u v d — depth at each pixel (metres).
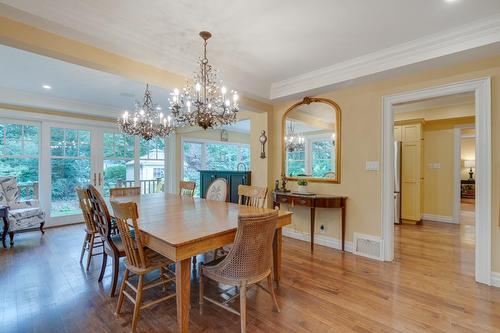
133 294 2.32
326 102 3.75
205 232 1.80
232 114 2.66
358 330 1.84
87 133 5.27
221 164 8.11
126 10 2.04
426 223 5.27
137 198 3.48
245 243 1.69
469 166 9.66
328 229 3.78
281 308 2.12
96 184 5.36
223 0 1.92
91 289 2.41
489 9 2.03
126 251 1.95
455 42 2.37
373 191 3.31
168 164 6.72
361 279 2.66
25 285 2.48
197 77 2.69
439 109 5.04
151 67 2.70
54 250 3.47
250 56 2.88
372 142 3.32
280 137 4.38
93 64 2.37
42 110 4.62
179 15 2.11
